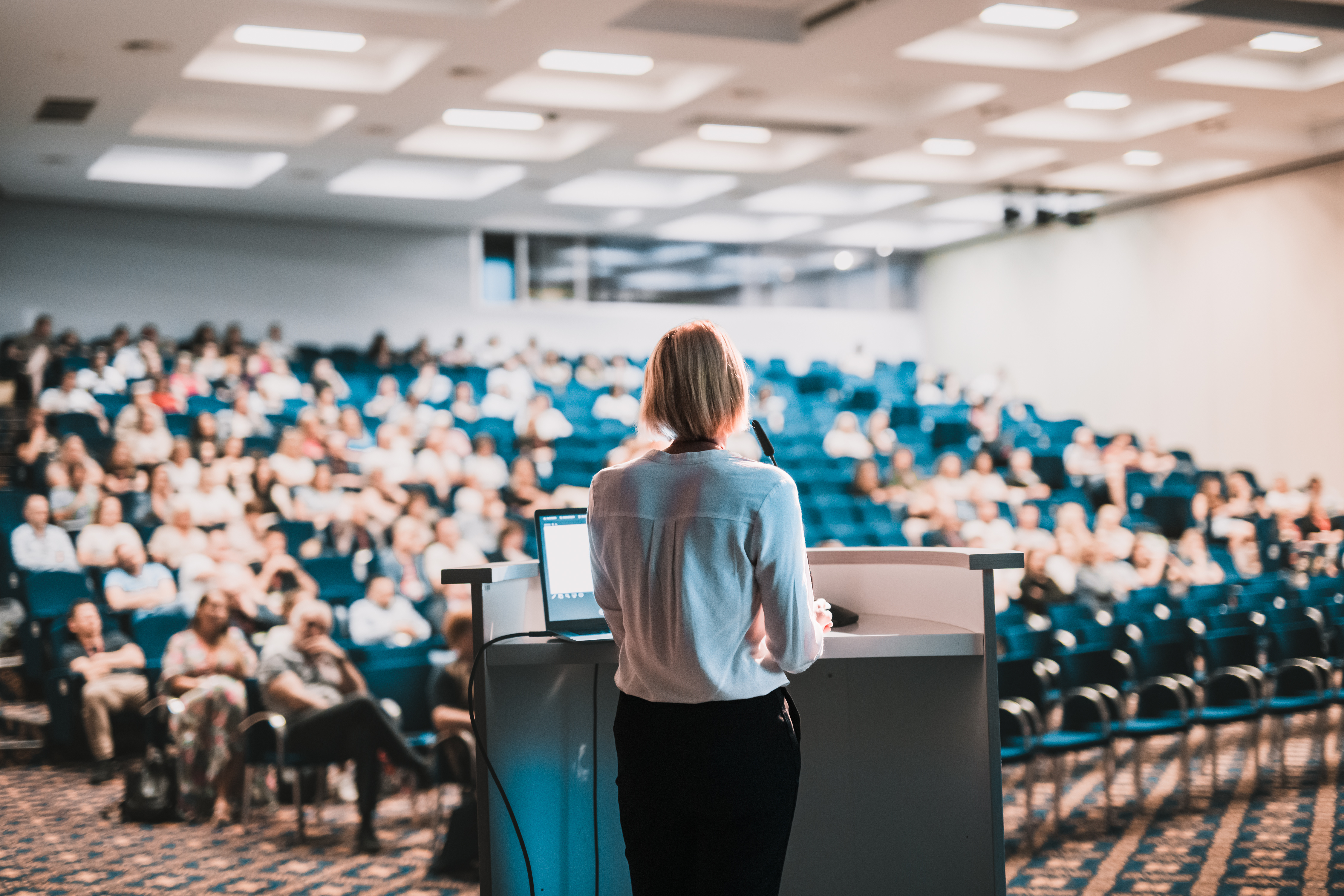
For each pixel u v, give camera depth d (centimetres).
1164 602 703
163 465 792
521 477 863
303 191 1092
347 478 882
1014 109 851
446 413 1042
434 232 1309
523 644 216
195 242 1214
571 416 1167
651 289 1395
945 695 229
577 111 841
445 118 910
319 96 791
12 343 1051
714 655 175
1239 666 556
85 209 1170
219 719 476
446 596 639
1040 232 1367
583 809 243
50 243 1158
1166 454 1111
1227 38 702
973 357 1462
